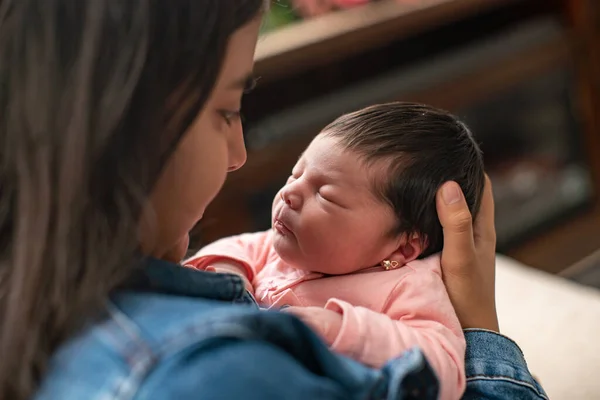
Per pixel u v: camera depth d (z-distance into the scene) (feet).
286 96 6.33
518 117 8.18
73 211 1.62
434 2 6.57
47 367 1.69
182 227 1.97
